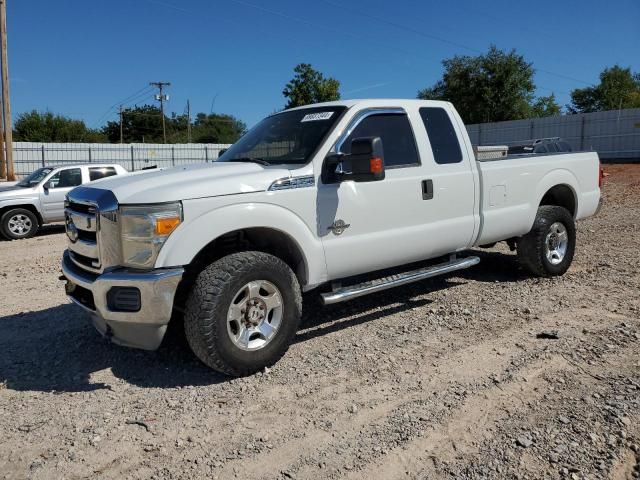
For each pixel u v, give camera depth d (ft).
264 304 13.21
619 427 10.29
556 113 179.83
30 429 11.00
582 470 9.12
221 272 12.45
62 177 41.96
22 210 40.09
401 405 11.57
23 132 216.13
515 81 149.59
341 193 14.67
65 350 15.30
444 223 17.17
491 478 9.04
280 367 13.66
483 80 152.15
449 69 157.79
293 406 11.70
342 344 15.08
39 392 12.78
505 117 152.25
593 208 23.22
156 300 11.99
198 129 260.83
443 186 17.03
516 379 12.53
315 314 17.78
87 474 9.50
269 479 9.23
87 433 10.83
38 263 28.99
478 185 18.11
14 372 13.94
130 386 12.96
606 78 199.21
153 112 280.51
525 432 10.30
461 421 10.83
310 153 14.61
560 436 10.11
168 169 15.57
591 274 21.77
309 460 9.73
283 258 14.89
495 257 25.09
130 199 12.31
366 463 9.60
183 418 11.34
